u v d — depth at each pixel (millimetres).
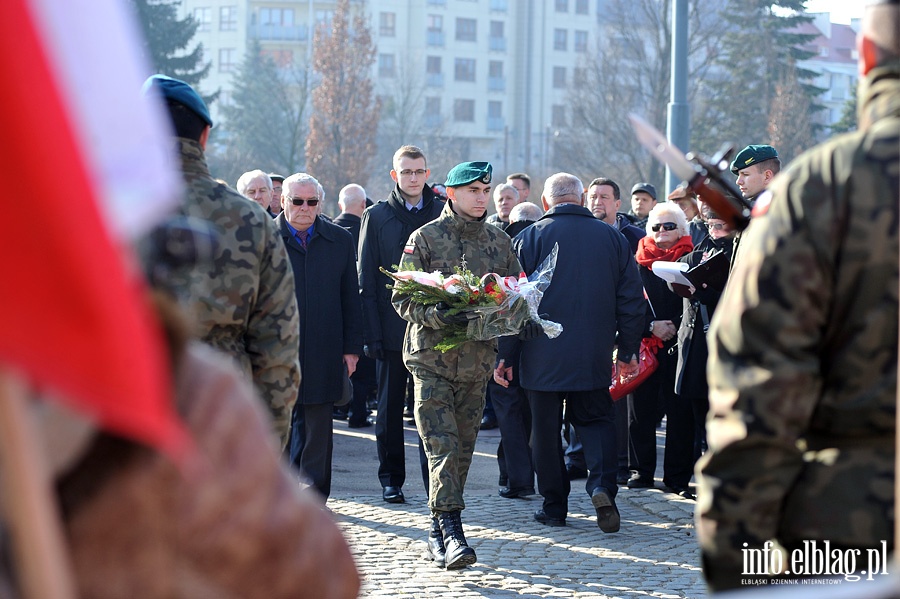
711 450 2232
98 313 1085
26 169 1078
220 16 86750
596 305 6914
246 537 1476
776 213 2211
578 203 7250
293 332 3926
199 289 3709
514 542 6734
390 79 86062
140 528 1369
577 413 7148
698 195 2879
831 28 97438
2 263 1077
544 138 92250
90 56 1215
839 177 2154
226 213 3818
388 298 8062
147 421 1106
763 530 2188
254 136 70625
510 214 11008
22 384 1142
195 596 1417
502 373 7340
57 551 1157
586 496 8172
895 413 2139
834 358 2199
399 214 8211
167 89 3867
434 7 89312
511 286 6145
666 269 7207
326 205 59469
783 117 50375
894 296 2113
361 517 7371
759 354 2178
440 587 5703
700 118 55688
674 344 8336
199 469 1439
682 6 15844
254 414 1562
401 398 7965
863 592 1632
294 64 74062
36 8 1104
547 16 92812
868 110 2232
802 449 2283
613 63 59594
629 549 6613
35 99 1086
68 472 1358
